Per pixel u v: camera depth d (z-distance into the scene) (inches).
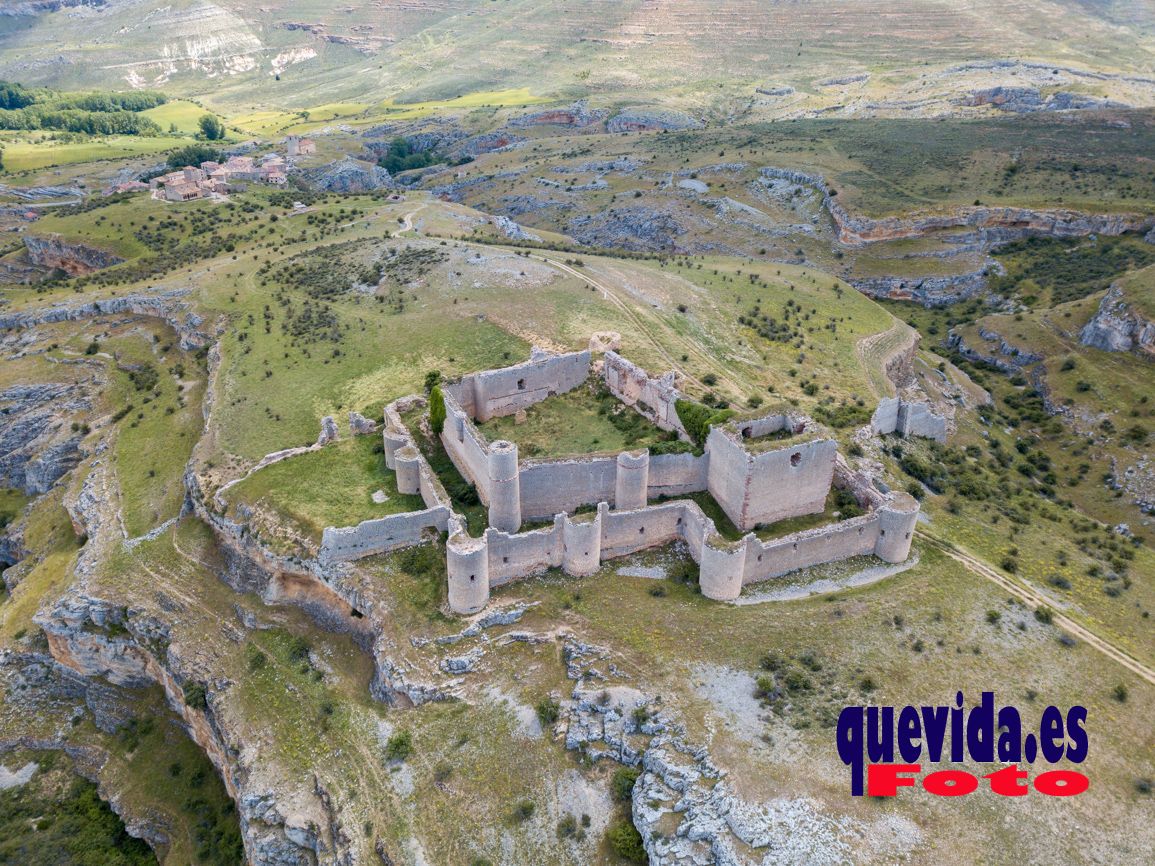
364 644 2426.2
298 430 3312.0
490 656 2220.7
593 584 2386.8
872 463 3043.8
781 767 1817.2
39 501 3878.0
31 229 6688.0
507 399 3208.7
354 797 2044.8
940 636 2166.6
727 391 3496.6
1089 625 2277.3
